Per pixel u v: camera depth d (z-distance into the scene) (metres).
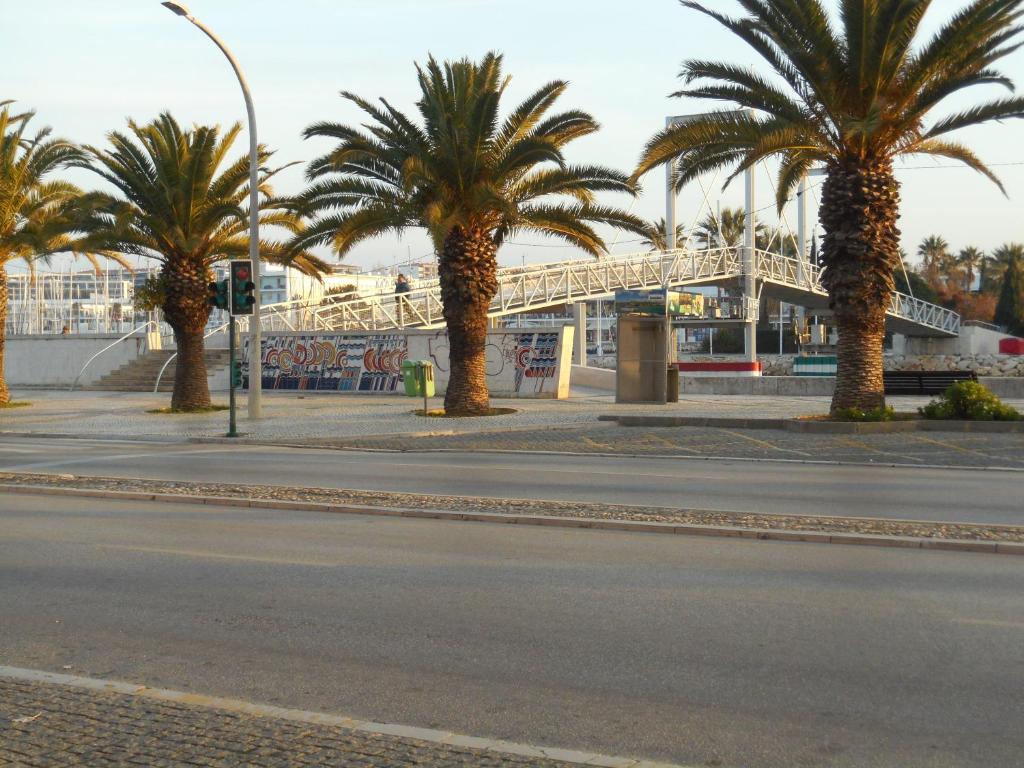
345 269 83.00
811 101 22.42
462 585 8.21
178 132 30.11
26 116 32.88
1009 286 100.44
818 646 6.45
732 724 5.12
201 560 9.30
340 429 24.42
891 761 4.65
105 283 53.69
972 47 21.30
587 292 48.66
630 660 6.20
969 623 6.98
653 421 23.98
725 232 99.50
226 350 42.75
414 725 5.16
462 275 27.17
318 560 9.27
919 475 15.88
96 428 25.58
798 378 36.34
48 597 7.91
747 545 9.93
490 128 26.03
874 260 22.05
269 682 5.84
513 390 35.03
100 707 5.20
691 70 22.33
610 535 10.49
